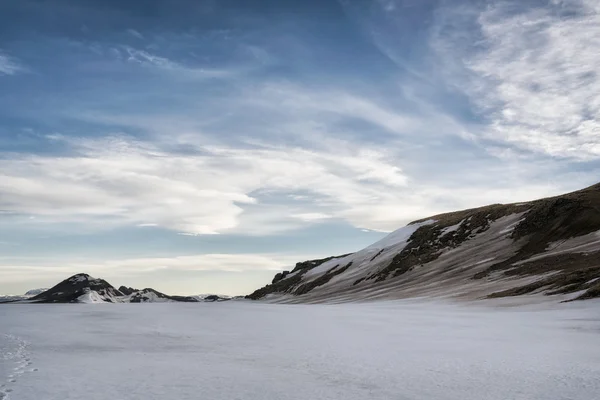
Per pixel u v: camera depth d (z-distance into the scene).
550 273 64.56
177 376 17.12
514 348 21.94
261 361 20.34
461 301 62.94
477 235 115.50
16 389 15.29
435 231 133.38
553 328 29.39
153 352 24.16
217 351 24.08
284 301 156.25
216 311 81.56
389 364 18.83
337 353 22.28
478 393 13.74
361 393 14.10
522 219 107.25
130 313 75.94
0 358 22.50
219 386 15.37
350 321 43.00
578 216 91.19
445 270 99.69
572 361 18.38
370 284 122.00
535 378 15.46
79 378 17.02
